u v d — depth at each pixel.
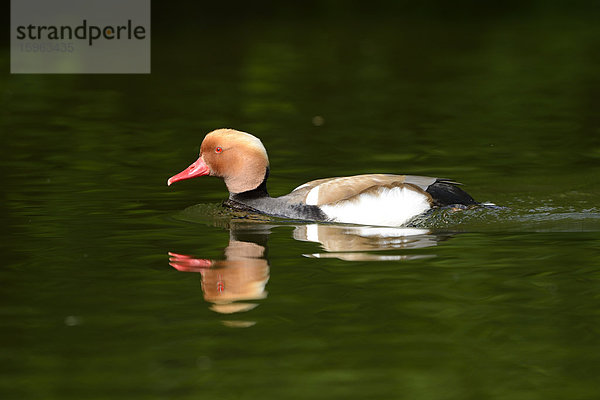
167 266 11.06
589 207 14.02
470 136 20.31
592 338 8.77
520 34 40.19
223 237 12.44
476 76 29.59
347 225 13.10
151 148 19.31
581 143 19.33
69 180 16.25
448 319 9.24
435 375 8.01
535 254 11.41
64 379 7.94
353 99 25.64
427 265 11.01
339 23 45.44
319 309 9.55
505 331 8.95
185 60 33.94
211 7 50.12
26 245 12.03
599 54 33.88
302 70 31.31
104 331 8.98
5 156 18.38
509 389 7.76
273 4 52.22
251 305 9.69
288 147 19.38
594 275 10.52
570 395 7.66
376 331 8.96
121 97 26.48
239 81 29.19
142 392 7.69
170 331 8.98
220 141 14.09
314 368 8.14
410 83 28.45
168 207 14.34
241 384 7.83
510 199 14.54
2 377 8.00
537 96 25.70
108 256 11.52
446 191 13.55
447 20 46.09
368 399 7.56
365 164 17.55
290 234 12.58
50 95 26.84
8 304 9.74
